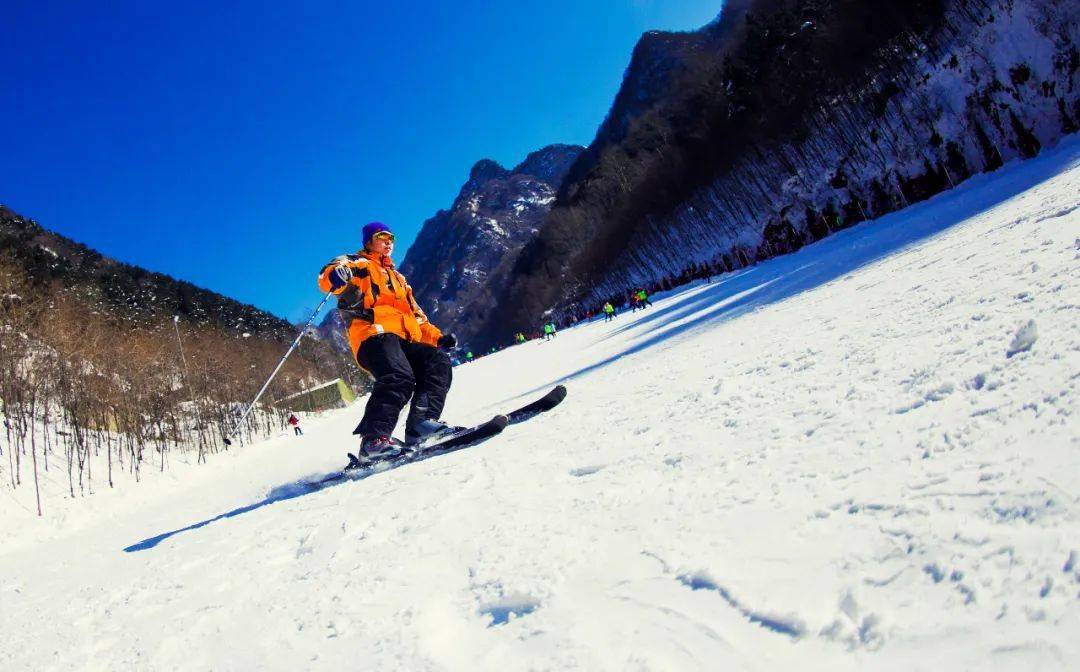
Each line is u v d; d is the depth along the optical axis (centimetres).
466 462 324
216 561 266
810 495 130
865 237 1516
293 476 798
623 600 114
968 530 94
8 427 1327
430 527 211
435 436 434
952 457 121
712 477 166
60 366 1639
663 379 409
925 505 106
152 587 252
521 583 136
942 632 76
